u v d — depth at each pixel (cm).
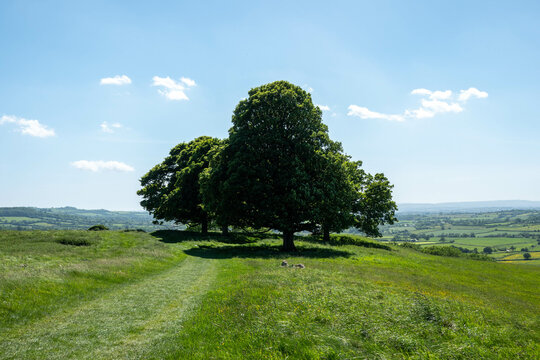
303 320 979
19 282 1359
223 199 3297
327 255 3170
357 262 2855
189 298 1430
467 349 786
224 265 2462
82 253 2586
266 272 1936
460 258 4719
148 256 2670
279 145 3438
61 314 1158
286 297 1261
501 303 1575
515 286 2388
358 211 5325
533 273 3328
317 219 3316
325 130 3800
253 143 3353
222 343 859
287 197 3130
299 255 3125
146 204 5350
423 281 2011
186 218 5316
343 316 1017
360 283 1633
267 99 3538
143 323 1084
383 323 959
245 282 1628
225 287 1585
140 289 1598
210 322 1049
